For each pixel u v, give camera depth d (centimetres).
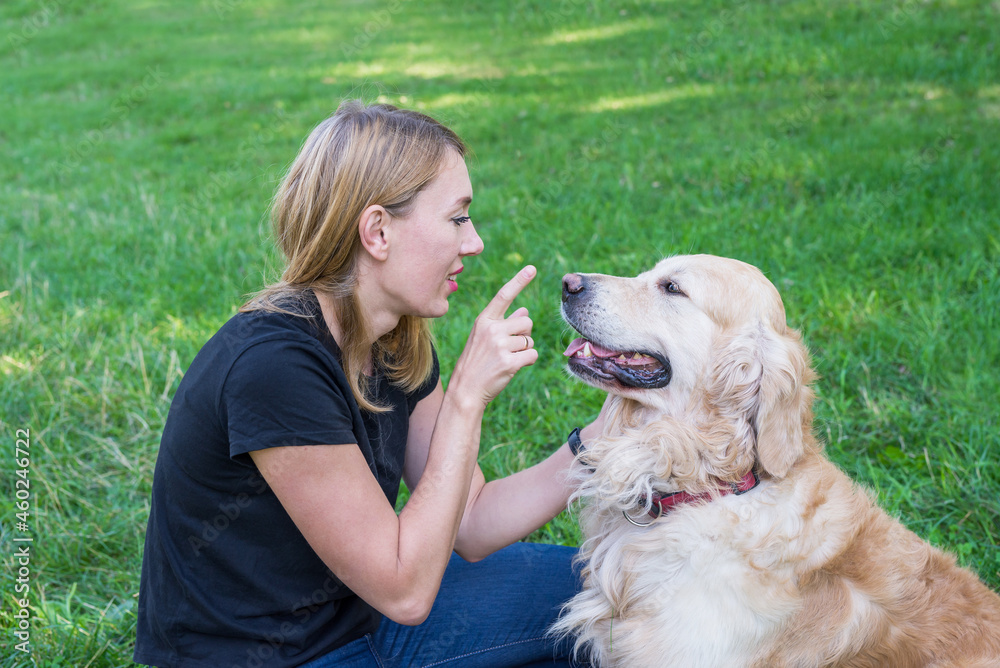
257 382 182
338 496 189
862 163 649
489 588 251
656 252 521
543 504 253
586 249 548
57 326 480
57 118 1041
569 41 1191
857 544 231
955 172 615
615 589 237
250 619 203
